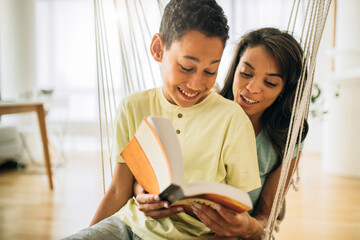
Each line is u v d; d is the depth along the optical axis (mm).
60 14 4879
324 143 3318
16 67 3951
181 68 691
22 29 3945
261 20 4398
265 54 849
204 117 787
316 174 3188
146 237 729
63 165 3578
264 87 865
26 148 3588
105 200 845
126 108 841
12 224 1959
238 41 990
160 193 591
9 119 3979
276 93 873
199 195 546
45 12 4867
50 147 4332
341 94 3100
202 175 749
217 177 757
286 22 4316
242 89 891
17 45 3938
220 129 764
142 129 631
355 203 2346
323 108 3318
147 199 634
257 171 757
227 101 799
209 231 731
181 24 670
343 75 2975
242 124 750
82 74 4918
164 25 739
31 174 3193
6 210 2197
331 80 3154
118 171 846
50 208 2240
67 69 4930
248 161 737
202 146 764
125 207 828
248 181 737
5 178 3037
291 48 852
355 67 3092
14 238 1765
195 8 667
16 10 3910
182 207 679
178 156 577
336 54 3117
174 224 730
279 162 913
